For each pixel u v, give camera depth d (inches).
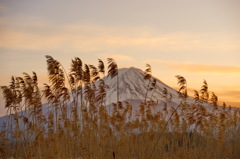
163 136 714.8
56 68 609.0
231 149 790.5
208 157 730.2
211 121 799.7
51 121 657.0
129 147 687.7
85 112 642.2
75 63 621.9
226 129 848.3
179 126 738.8
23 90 662.5
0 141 655.8
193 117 733.9
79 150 621.0
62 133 636.7
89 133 638.5
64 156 592.1
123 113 687.7
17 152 633.0
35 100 665.6
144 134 695.1
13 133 653.3
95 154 613.6
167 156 682.2
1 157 621.3
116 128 676.7
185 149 718.5
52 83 616.7
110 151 624.7
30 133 652.1
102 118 661.9
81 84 635.5
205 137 789.2
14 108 673.6
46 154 617.0
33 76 676.1
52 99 634.8
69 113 641.0
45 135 648.4
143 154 650.2
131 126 707.4
